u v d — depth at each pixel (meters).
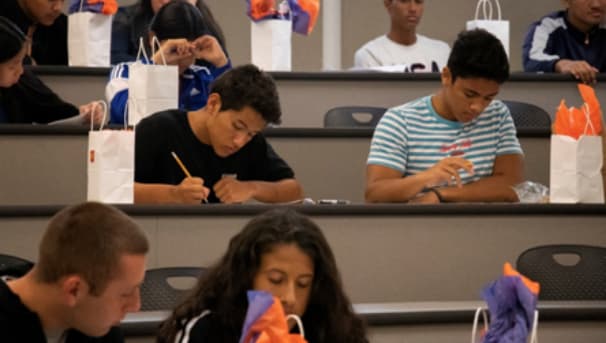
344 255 6.56
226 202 6.73
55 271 3.97
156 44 8.54
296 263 4.48
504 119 7.76
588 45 10.78
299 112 9.57
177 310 4.60
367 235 6.59
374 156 7.54
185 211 6.36
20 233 6.37
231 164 7.01
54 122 8.49
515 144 7.75
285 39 9.55
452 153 7.57
